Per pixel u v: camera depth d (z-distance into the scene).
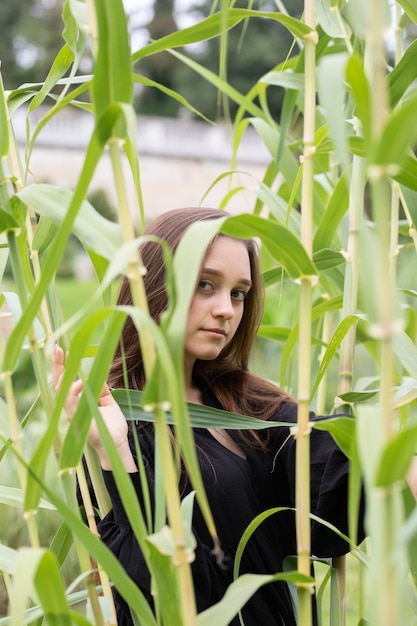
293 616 1.38
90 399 0.83
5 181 0.94
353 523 0.83
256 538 1.35
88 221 0.83
